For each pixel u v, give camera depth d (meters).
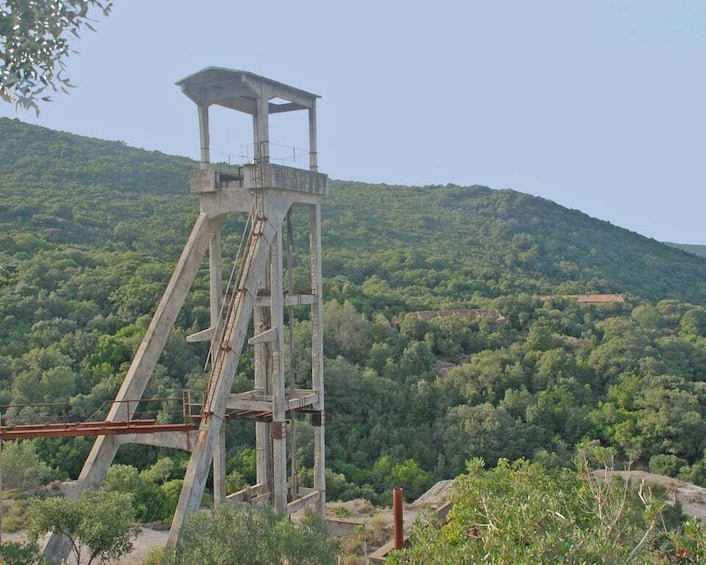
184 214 81.56
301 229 99.75
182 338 50.47
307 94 25.30
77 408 40.16
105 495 18.83
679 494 36.66
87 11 10.27
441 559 14.15
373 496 42.25
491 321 76.88
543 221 136.62
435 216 134.88
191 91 24.09
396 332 68.88
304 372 53.41
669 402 59.22
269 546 16.47
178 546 17.42
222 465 24.47
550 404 59.00
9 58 9.79
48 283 54.44
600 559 12.74
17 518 27.30
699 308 93.25
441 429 53.53
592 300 94.19
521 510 14.65
